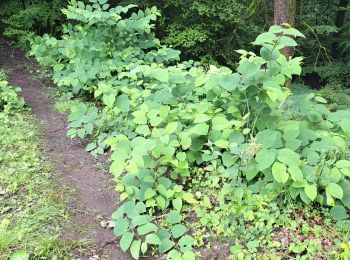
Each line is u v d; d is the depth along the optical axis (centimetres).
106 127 475
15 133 462
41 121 517
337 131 409
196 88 459
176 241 328
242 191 346
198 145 406
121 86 538
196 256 311
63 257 301
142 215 328
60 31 911
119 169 325
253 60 401
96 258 307
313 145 370
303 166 346
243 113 406
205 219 338
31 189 367
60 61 652
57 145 462
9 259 288
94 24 657
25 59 780
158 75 443
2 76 639
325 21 1218
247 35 977
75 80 557
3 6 918
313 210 341
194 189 379
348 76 1089
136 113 399
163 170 375
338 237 318
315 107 417
